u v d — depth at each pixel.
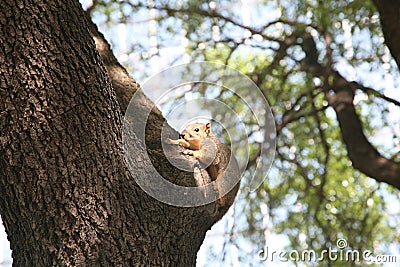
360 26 12.88
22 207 6.38
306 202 13.30
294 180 13.49
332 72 12.59
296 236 13.18
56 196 6.32
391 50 10.23
